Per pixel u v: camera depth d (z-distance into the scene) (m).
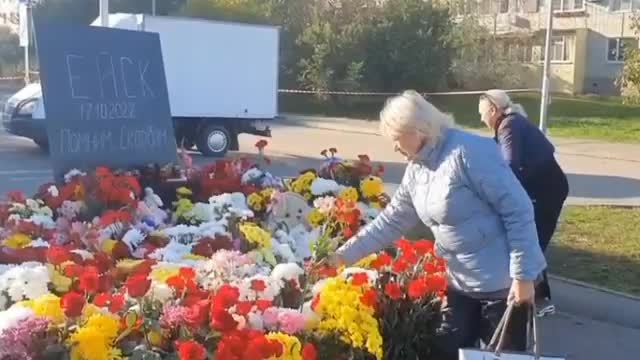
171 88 18.86
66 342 3.33
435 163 3.87
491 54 41.53
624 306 7.05
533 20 47.59
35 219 5.48
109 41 6.53
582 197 14.10
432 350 4.33
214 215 5.84
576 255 8.89
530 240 3.70
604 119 32.62
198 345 3.26
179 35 18.81
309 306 3.89
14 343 3.26
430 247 4.38
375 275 4.26
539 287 6.77
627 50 13.87
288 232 5.79
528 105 37.81
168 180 6.47
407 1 37.94
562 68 49.22
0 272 4.28
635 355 5.91
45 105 6.12
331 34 37.19
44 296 3.61
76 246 5.05
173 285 3.74
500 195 3.73
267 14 38.06
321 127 30.03
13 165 16.36
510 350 3.72
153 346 3.44
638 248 9.27
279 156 19.89
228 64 19.47
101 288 3.86
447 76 38.97
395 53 37.19
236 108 19.66
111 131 6.48
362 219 6.00
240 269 4.30
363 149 22.16
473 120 32.81
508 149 6.08
